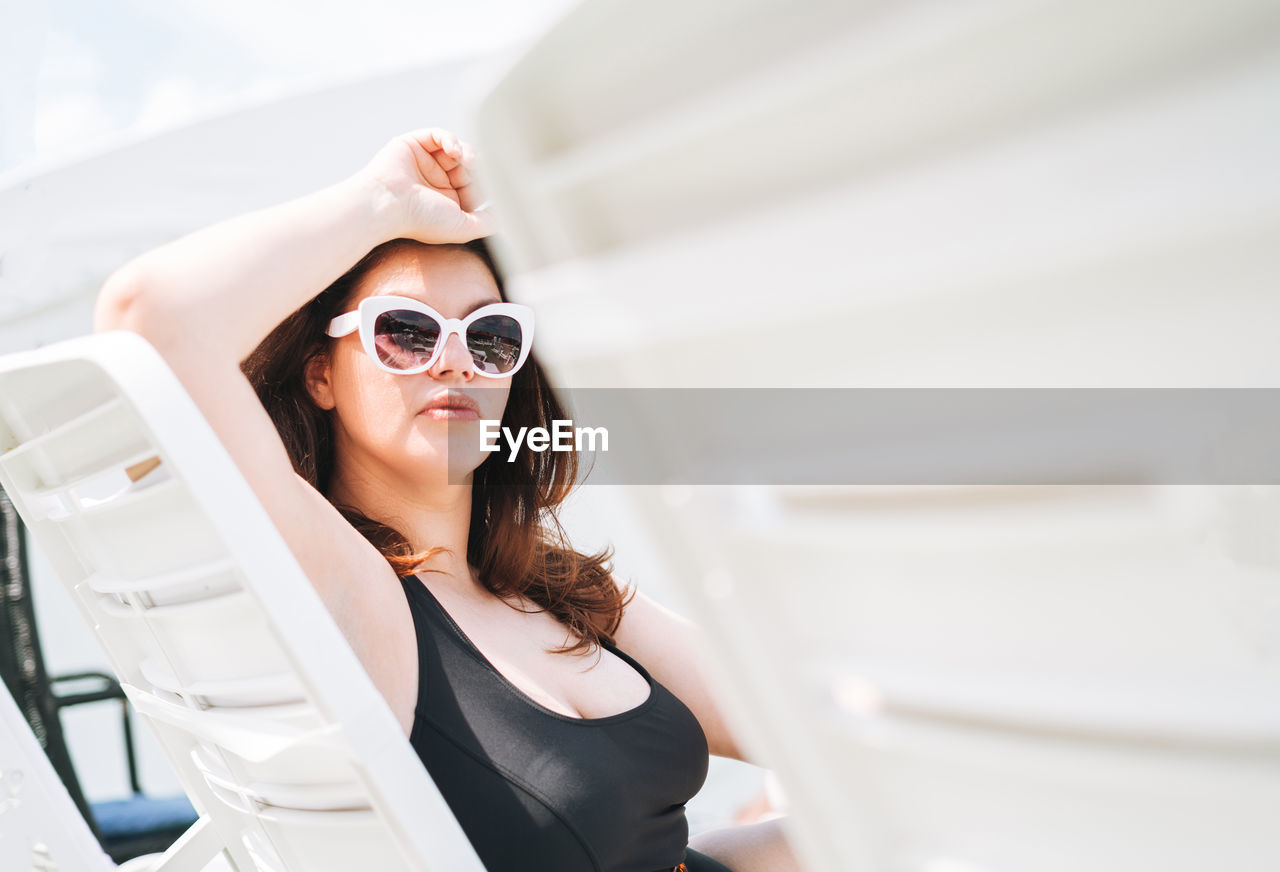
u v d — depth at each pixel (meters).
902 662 0.44
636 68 0.38
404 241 1.39
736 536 0.45
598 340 0.42
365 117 2.15
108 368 0.71
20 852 1.19
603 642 1.55
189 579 0.77
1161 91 0.30
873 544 0.41
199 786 1.13
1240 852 0.38
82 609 1.07
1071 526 0.36
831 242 0.36
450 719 1.16
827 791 0.48
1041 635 0.39
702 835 1.75
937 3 0.32
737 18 0.35
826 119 0.36
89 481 0.88
